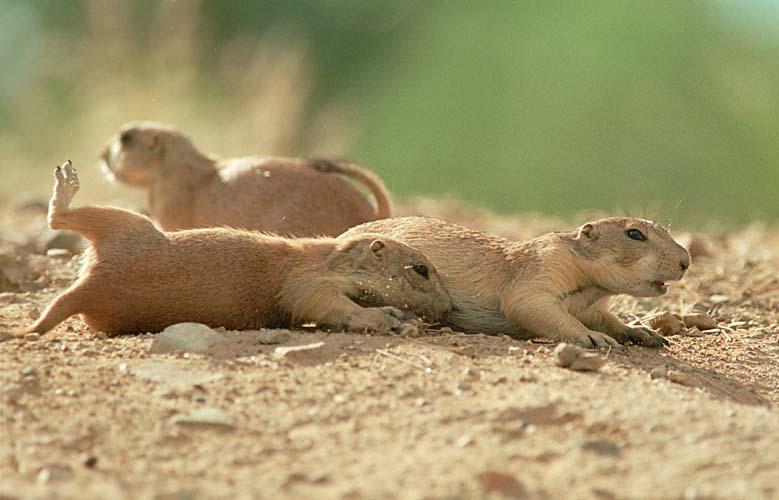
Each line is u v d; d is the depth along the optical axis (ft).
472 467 29.35
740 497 27.84
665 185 146.00
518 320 44.47
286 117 104.73
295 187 59.31
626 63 157.17
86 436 31.35
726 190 146.30
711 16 163.94
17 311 49.37
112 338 41.81
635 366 41.19
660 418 32.78
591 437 31.42
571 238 46.37
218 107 106.11
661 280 45.80
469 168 156.66
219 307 42.78
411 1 172.86
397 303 45.32
